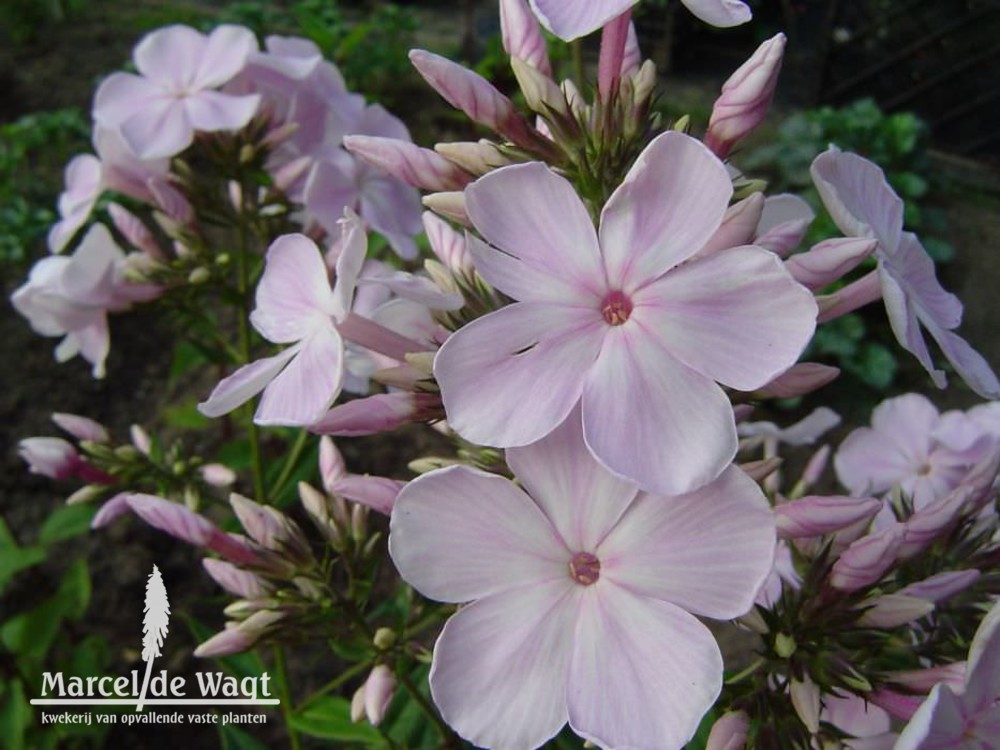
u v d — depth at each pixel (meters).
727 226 0.09
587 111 0.11
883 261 0.09
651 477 0.08
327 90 0.19
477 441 0.08
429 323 0.12
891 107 0.46
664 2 0.45
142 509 0.13
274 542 0.14
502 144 0.11
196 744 0.23
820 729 0.11
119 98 0.18
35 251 0.33
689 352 0.08
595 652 0.09
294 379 0.10
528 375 0.08
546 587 0.09
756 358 0.08
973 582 0.12
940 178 0.42
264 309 0.11
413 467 0.12
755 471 0.11
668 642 0.08
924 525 0.11
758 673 0.12
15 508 0.27
